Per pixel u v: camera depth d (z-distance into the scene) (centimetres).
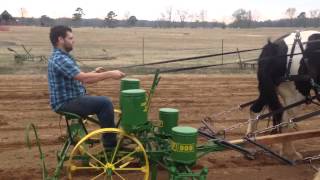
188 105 1255
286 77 726
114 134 585
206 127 754
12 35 5131
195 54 3042
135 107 555
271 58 725
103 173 609
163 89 1516
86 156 587
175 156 548
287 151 753
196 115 1130
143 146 599
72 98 591
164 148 602
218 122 1056
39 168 716
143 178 661
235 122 1058
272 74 733
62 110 589
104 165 577
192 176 540
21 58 2342
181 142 542
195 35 6444
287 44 730
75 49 3319
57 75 583
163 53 3120
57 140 875
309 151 824
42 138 888
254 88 1580
